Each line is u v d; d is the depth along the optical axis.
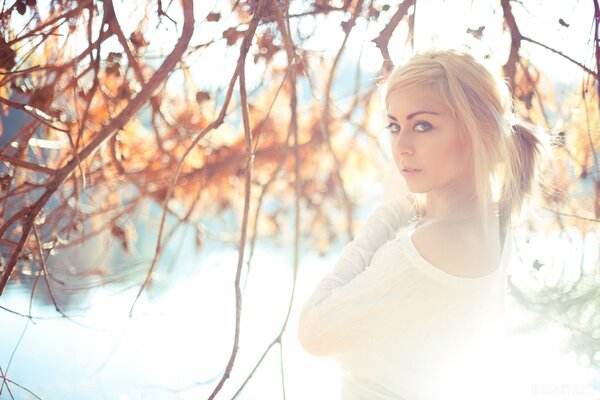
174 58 2.02
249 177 1.95
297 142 2.29
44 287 5.69
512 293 3.05
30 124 2.55
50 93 2.53
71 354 4.61
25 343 4.74
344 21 2.85
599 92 2.47
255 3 2.99
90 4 2.41
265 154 4.50
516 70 2.83
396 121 1.45
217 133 4.27
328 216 4.98
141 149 3.91
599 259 2.98
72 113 2.95
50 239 3.04
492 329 1.44
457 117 1.39
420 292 1.34
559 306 3.00
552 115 2.99
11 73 2.35
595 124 2.91
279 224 5.11
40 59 2.73
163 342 4.96
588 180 2.93
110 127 1.99
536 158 1.54
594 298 2.98
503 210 1.51
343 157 4.69
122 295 6.04
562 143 2.41
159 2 2.72
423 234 1.35
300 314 1.46
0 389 2.21
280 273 7.75
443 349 1.38
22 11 2.45
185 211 4.41
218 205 4.46
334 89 3.94
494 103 1.42
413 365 1.39
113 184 3.82
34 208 1.94
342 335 1.39
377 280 1.36
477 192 1.38
